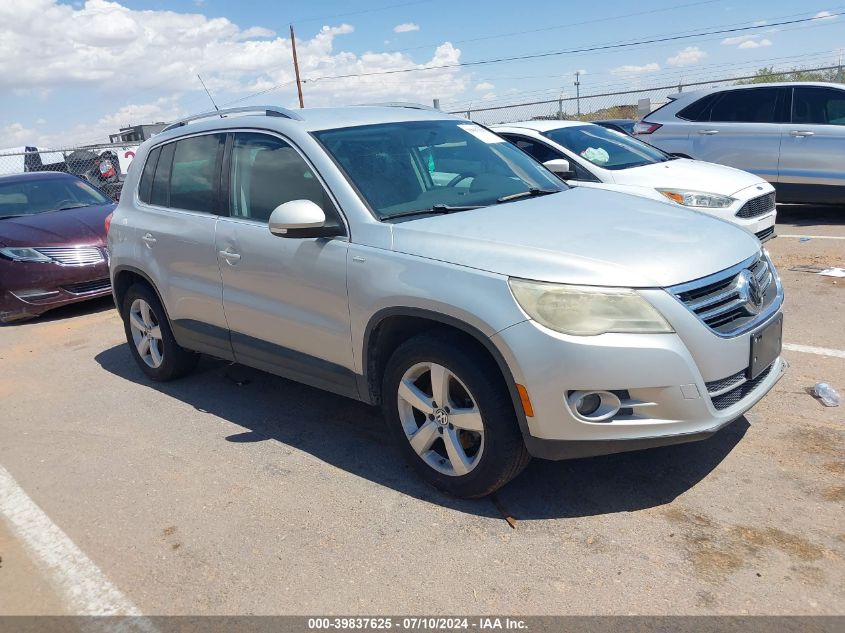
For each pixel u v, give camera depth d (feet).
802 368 15.64
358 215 12.31
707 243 11.21
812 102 31.53
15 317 26.04
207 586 10.03
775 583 9.11
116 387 18.53
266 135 14.23
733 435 12.92
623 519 10.76
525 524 10.84
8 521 12.21
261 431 14.92
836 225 30.91
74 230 27.09
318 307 12.77
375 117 14.75
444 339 10.99
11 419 17.01
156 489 12.85
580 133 26.43
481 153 14.98
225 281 14.70
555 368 9.88
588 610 8.93
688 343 10.05
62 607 9.88
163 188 16.90
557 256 10.46
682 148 34.53
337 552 10.53
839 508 10.52
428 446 11.77
